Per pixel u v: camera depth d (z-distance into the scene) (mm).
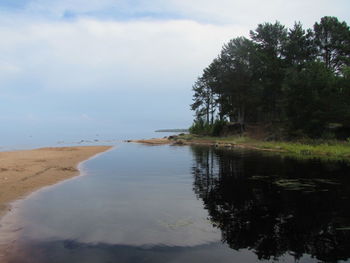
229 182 11617
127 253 5148
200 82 62656
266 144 30672
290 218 7004
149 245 5508
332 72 33969
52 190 10344
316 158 19797
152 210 7785
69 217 7180
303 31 42781
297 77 32250
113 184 11477
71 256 5031
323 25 41000
